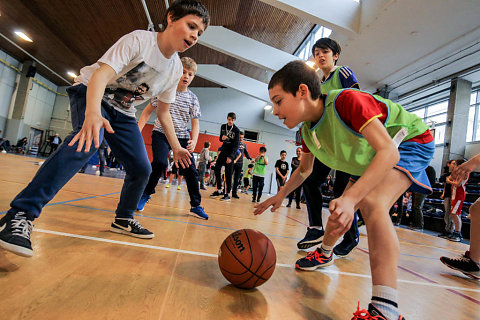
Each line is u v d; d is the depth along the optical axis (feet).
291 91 3.23
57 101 59.41
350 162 3.40
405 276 5.08
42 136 56.75
